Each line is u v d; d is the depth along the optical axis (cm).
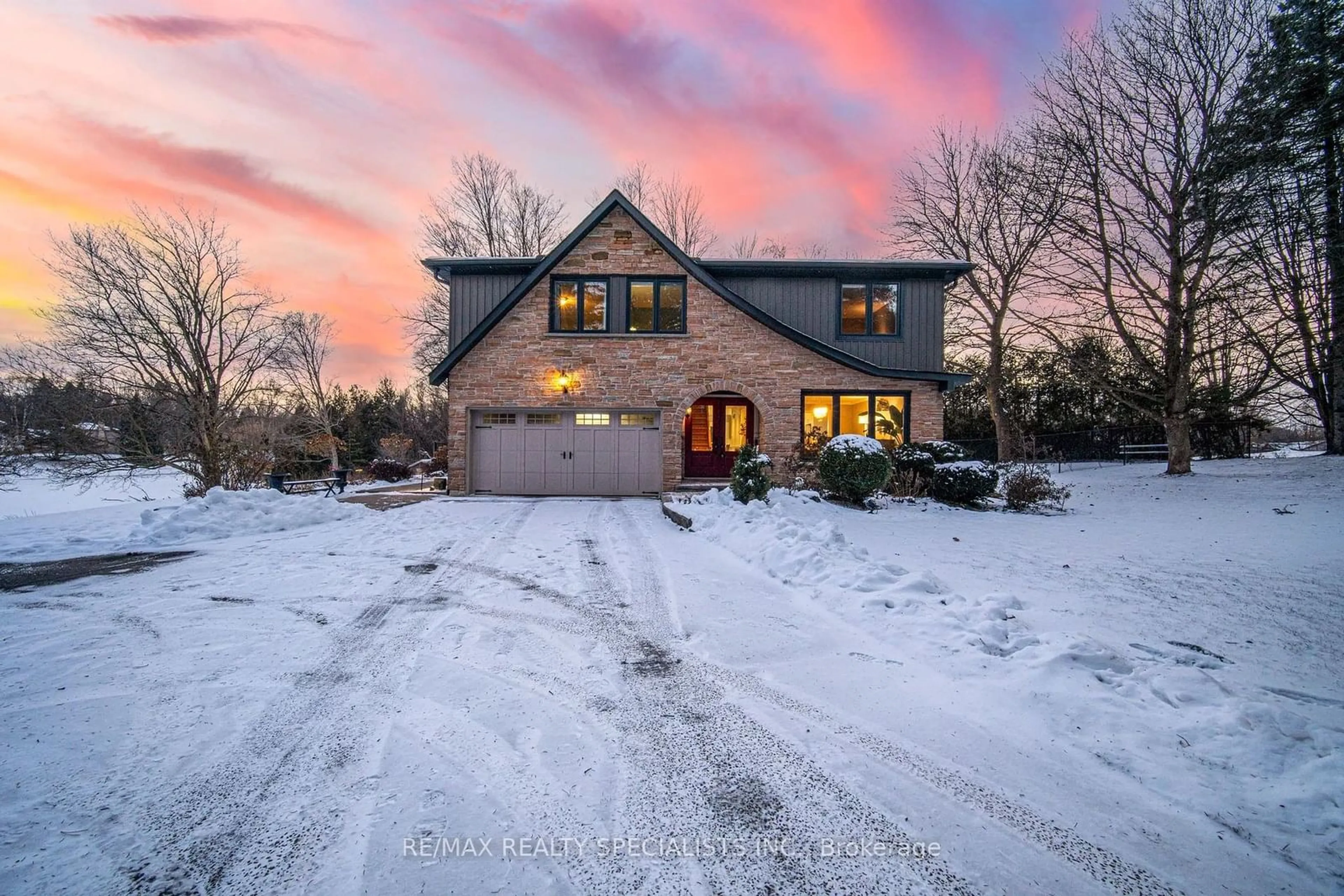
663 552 732
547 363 1415
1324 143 1310
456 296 1523
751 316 1400
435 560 685
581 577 604
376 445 3394
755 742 279
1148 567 640
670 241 1409
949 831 214
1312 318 1363
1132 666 345
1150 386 1994
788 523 750
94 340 1634
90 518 1053
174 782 247
